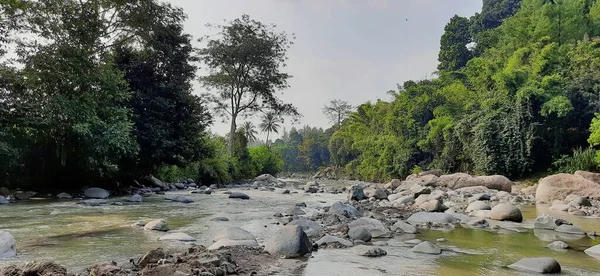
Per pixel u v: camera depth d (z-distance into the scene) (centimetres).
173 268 359
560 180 1391
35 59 1203
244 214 916
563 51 2561
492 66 2872
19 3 1170
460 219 841
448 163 3012
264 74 3341
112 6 1752
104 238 571
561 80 2327
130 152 1508
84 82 1320
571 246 571
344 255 485
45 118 1223
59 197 1249
